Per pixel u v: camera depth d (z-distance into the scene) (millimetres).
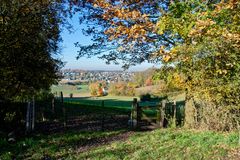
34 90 18500
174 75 12602
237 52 10555
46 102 33500
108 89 78312
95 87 79250
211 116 17797
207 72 11828
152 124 22156
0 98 17938
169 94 19031
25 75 16328
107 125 24359
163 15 11820
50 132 20750
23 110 22719
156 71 13781
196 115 19000
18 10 13703
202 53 10836
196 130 18344
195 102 18656
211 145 14367
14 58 15438
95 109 38906
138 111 22141
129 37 12586
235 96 13570
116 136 18984
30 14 14469
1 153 14461
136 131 20656
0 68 14898
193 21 10641
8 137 17906
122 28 12680
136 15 12430
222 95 13172
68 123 25375
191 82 13039
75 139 18062
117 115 32125
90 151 14805
